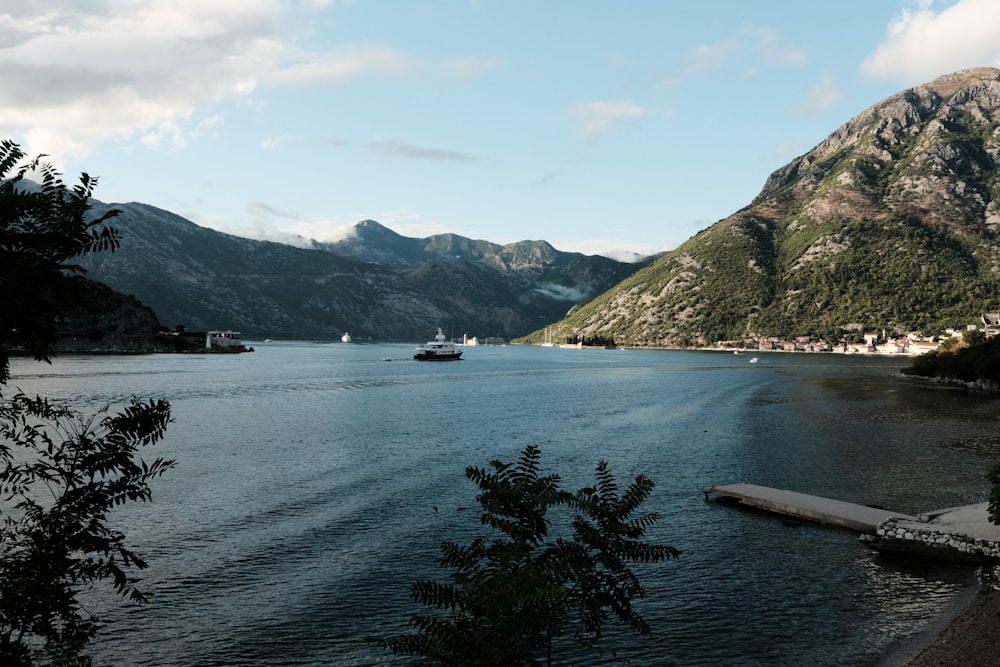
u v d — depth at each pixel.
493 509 11.16
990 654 18.55
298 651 18.86
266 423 67.25
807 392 111.06
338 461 46.47
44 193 6.45
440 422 69.62
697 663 18.56
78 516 7.80
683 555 27.91
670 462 48.50
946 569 26.36
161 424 8.12
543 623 9.84
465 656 9.58
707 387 123.88
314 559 26.38
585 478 42.94
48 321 6.52
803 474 44.56
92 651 18.61
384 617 21.14
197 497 35.78
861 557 27.84
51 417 7.98
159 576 24.27
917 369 149.12
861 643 19.77
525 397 101.25
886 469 46.34
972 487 40.94
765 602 22.86
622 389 119.00
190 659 18.34
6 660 7.49
